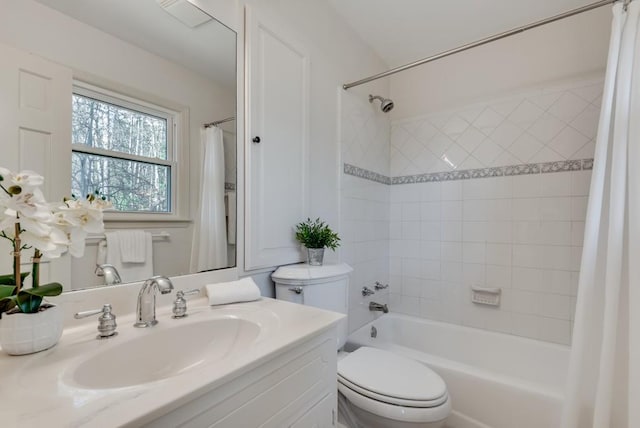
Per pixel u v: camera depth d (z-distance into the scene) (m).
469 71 2.24
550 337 1.92
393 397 1.17
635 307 1.15
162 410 0.48
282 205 1.46
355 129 2.08
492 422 1.43
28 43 0.76
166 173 1.05
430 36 2.16
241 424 0.64
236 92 1.27
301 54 1.59
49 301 0.78
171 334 0.86
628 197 1.22
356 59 2.12
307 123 1.61
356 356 1.49
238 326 0.94
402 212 2.49
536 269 1.97
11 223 0.62
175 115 1.08
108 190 0.91
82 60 0.86
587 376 1.26
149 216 1.00
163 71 1.05
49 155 0.79
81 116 0.85
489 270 2.12
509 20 1.98
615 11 1.32
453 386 1.55
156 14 1.03
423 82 2.43
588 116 1.84
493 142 2.13
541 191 1.97
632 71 1.26
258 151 1.34
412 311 2.42
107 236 0.90
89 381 0.65
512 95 2.07
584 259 1.29
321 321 0.90
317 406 0.86
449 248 2.28
